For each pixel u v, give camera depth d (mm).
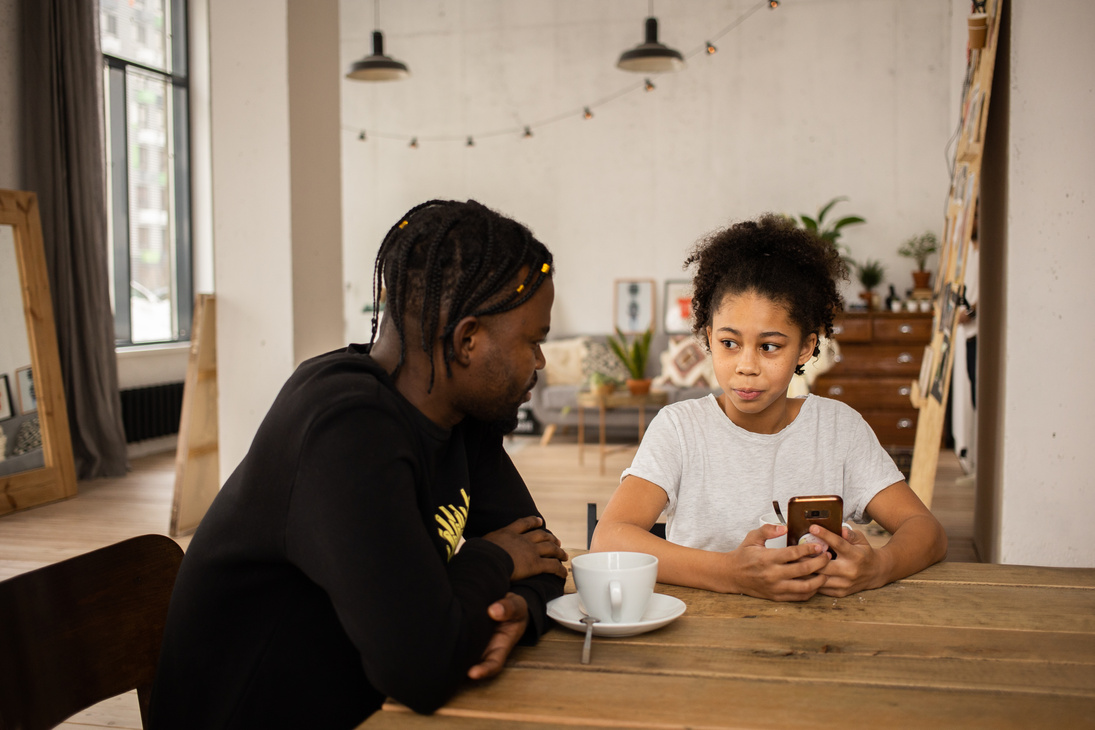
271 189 3496
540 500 4211
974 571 1083
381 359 905
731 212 6680
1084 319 2133
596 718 666
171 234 6344
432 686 688
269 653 826
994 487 2469
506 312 839
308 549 751
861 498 1314
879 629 868
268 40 3461
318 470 749
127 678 910
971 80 2865
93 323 4922
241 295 3553
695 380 6277
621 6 6777
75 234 4816
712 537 1325
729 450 1328
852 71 6438
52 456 4336
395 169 7195
